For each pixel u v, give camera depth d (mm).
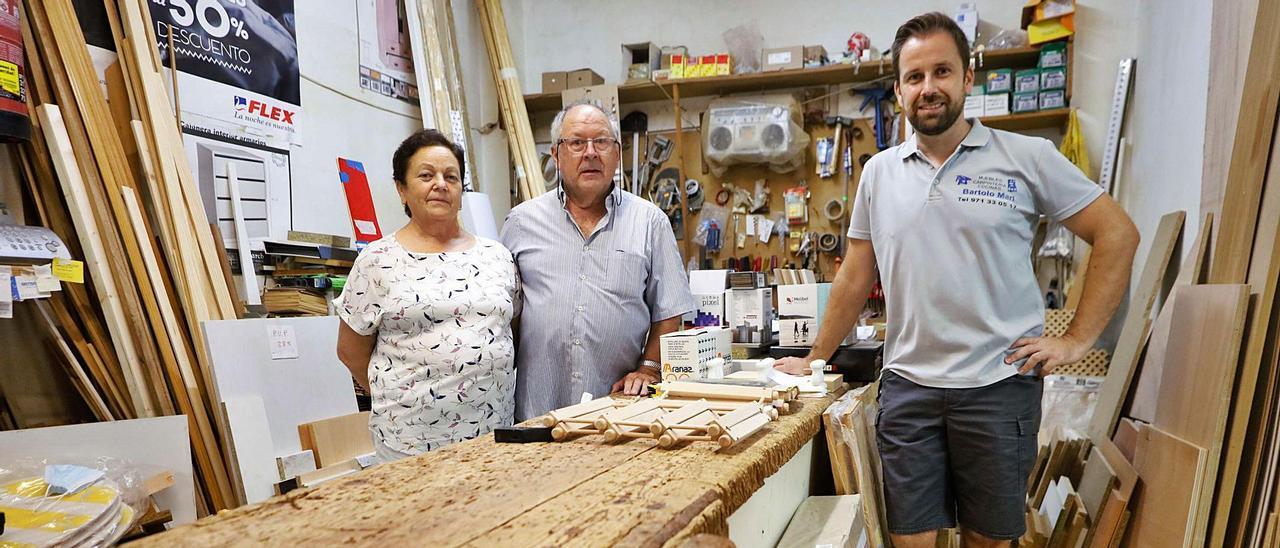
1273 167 1751
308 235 2938
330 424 2578
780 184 4254
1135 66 3588
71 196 2125
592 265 2045
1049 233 3629
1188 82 2641
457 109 4023
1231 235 1928
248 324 2414
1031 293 1748
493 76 4395
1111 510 2146
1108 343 3330
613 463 1065
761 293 2291
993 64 3881
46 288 1997
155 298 2268
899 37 1739
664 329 2109
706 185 4383
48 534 1451
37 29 2172
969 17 3791
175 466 2027
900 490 1824
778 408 1432
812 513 1611
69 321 2141
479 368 1811
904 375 1819
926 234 1733
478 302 1842
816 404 1576
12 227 2004
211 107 2789
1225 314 1797
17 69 1973
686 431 1174
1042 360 1668
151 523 1904
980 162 1712
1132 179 3518
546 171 4691
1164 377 2191
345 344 1924
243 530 793
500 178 4559
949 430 1757
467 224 3525
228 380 2305
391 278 1815
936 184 1725
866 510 1758
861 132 4113
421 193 1875
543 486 950
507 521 812
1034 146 1712
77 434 1961
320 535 775
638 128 4516
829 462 2062
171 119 2490
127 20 2432
